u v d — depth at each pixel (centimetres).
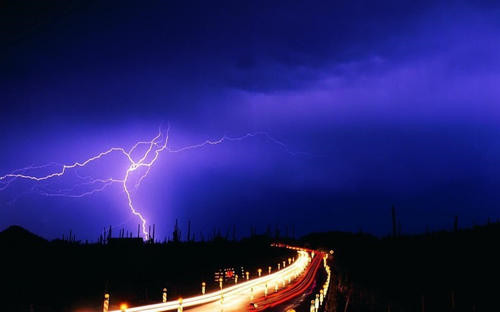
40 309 3312
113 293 4403
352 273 7419
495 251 7369
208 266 7888
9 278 4528
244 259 10362
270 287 5441
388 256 8631
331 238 18112
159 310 3356
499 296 5388
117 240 8631
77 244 8481
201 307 3544
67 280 4875
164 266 7112
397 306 4991
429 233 10775
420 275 6775
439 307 5144
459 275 6500
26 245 6488
